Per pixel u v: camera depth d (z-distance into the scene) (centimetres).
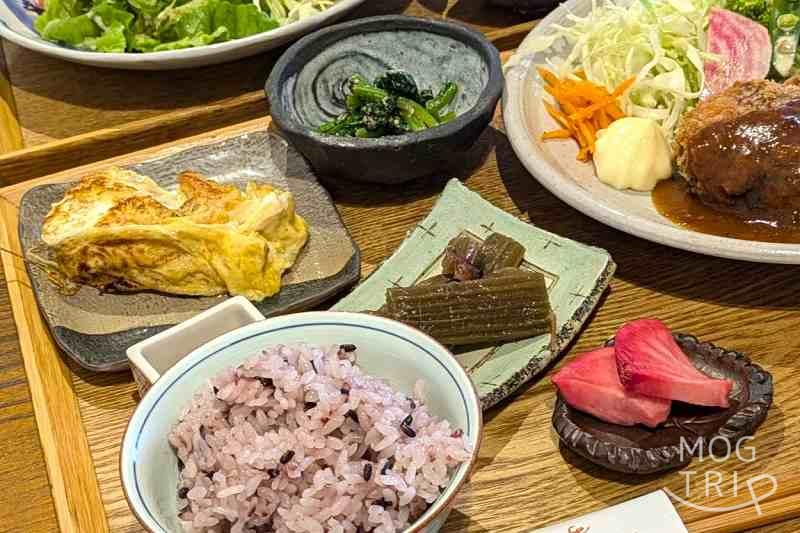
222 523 42
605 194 60
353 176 61
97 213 57
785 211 57
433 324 51
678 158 60
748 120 57
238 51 70
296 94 66
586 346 53
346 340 46
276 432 43
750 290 55
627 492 46
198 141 69
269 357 44
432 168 60
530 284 51
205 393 44
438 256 56
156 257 55
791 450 47
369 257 59
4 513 50
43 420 52
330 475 41
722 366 48
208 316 50
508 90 64
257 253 55
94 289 57
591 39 68
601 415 47
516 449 49
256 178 62
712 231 57
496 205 61
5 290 60
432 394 45
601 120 64
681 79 65
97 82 74
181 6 74
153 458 43
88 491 49
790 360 51
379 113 62
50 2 75
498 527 46
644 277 56
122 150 69
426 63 67
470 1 79
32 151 67
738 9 67
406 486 41
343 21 78
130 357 49
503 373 50
